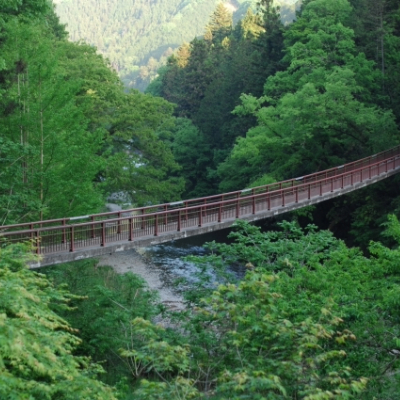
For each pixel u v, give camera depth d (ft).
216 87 181.98
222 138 163.63
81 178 64.03
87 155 63.87
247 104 117.80
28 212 60.95
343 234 119.96
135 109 113.39
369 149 115.96
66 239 61.67
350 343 35.01
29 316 25.20
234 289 31.86
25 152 58.75
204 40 308.19
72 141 66.59
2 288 25.30
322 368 31.32
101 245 63.67
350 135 115.14
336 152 125.39
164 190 111.24
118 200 109.91
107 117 109.09
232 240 127.44
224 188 142.20
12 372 24.07
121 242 65.62
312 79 115.75
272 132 116.06
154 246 120.57
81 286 57.06
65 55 113.60
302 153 117.60
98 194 72.59
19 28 64.49
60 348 25.39
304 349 28.50
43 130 63.10
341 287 40.34
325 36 119.55
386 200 107.96
